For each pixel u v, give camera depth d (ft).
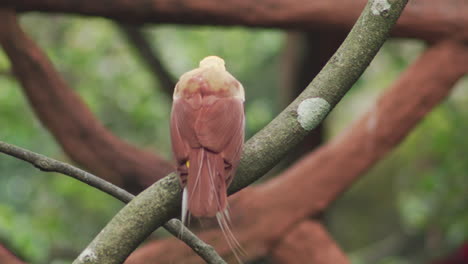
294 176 35.06
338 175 35.01
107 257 13.82
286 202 34.68
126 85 63.98
